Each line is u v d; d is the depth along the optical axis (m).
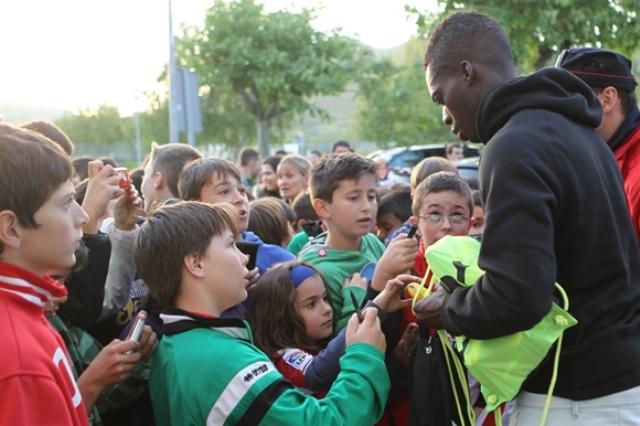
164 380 2.00
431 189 2.85
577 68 2.93
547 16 6.82
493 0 7.08
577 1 6.93
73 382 1.63
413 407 2.32
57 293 1.66
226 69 14.35
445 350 2.22
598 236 1.85
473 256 2.02
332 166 3.12
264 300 2.57
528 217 1.72
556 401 1.90
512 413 2.02
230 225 2.15
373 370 2.03
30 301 1.57
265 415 1.84
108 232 2.51
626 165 2.90
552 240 1.74
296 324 2.56
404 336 2.49
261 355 1.97
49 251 1.61
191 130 8.37
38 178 1.56
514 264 1.70
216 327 2.01
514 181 1.75
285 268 2.62
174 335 2.01
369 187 3.12
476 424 2.35
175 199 3.49
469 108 2.07
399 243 2.45
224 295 2.07
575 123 1.94
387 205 4.29
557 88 1.92
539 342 1.79
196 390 1.90
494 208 1.76
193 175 3.35
